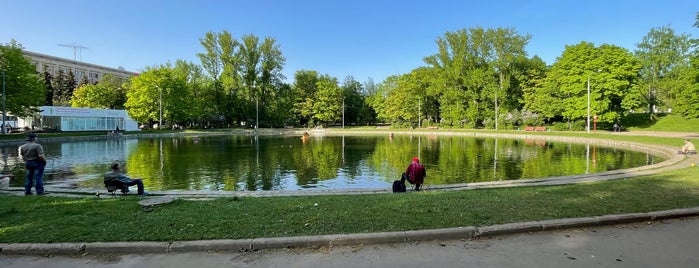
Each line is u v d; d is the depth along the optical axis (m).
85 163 22.58
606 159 22.83
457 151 29.23
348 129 78.94
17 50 41.66
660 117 56.72
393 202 8.14
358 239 5.74
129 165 21.70
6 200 8.91
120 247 5.47
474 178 16.66
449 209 7.38
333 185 15.65
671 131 47.66
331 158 25.38
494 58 64.25
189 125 82.38
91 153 29.11
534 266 4.88
